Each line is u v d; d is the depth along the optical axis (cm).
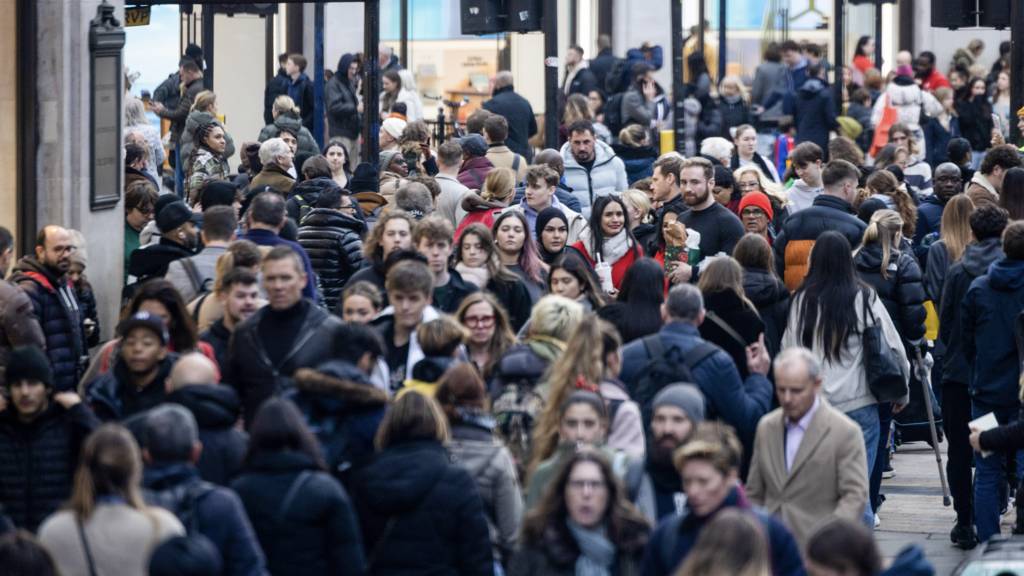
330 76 5050
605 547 1577
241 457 1725
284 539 1588
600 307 2334
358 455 1755
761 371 2208
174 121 4353
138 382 1917
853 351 2372
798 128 5416
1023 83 3672
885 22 7081
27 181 2852
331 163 3659
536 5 3691
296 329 2005
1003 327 2398
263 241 2380
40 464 1833
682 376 2019
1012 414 2403
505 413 1905
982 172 3147
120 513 1498
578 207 3256
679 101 4347
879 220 2658
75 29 2858
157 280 2042
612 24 6338
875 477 2544
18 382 1820
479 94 5916
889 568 1512
